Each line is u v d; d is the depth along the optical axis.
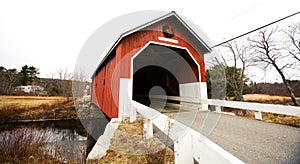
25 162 4.46
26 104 17.36
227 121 4.69
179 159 1.57
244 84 15.04
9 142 5.23
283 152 2.23
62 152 5.16
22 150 4.99
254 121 4.74
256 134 3.24
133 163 2.81
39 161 4.52
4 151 4.81
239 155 2.16
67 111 16.61
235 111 8.98
